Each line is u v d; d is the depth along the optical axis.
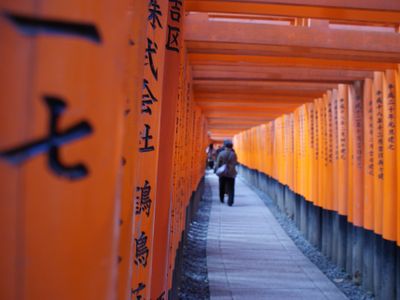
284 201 10.70
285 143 10.08
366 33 3.60
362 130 5.09
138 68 1.07
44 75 0.66
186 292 5.02
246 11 3.06
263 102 7.53
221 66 5.09
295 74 5.00
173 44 2.42
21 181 0.65
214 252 7.08
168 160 2.44
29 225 0.66
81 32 0.69
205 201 13.84
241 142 25.31
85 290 0.72
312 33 3.56
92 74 0.71
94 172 0.72
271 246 7.56
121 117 0.78
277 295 5.00
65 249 0.69
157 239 2.43
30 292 0.67
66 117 0.68
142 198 1.84
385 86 4.33
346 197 5.72
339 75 4.87
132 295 1.81
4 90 0.65
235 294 5.02
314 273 5.89
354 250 5.33
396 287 4.24
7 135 0.65
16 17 0.64
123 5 0.79
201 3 3.04
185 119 4.46
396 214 4.24
